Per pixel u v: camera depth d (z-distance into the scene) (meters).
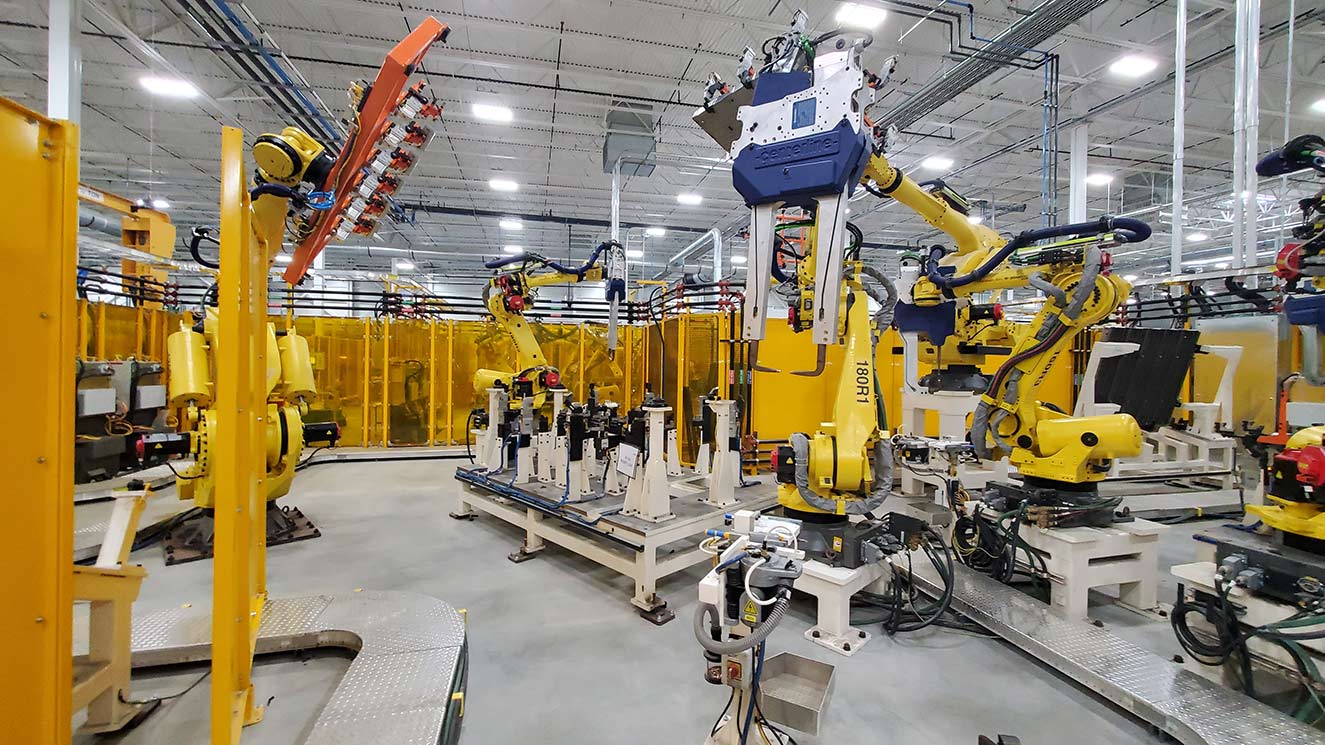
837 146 2.11
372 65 6.43
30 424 1.24
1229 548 2.54
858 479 2.96
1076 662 2.46
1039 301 6.21
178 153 8.84
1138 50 5.45
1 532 1.21
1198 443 5.50
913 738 2.18
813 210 2.43
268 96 6.52
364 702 2.04
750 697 1.70
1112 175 9.53
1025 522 3.37
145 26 5.51
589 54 6.32
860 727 2.24
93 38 5.63
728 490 4.18
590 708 2.37
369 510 5.53
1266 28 5.17
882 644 2.92
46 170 1.25
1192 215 10.23
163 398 5.70
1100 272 3.25
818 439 3.05
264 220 3.02
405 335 9.14
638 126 7.83
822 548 3.05
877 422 3.19
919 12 5.10
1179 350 5.80
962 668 2.70
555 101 7.30
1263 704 2.15
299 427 4.58
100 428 4.89
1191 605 2.58
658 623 3.15
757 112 2.28
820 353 2.25
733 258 16.17
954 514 3.80
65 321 1.28
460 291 19.75
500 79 6.79
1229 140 8.05
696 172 9.84
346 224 3.36
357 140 3.03
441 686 2.15
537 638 2.98
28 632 1.25
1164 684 2.28
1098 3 4.32
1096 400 5.98
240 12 5.39
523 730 2.22
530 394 5.20
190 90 6.07
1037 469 3.49
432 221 12.87
